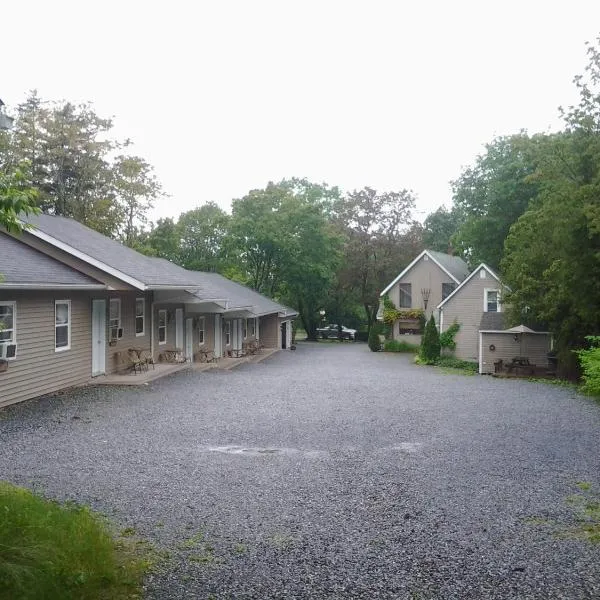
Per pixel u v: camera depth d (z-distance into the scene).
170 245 49.09
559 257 22.17
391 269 55.09
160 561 5.61
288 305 58.81
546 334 28.22
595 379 18.53
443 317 35.97
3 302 13.47
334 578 5.34
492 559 5.82
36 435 10.98
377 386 20.39
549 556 5.91
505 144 38.38
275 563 5.64
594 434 12.17
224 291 32.38
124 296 20.48
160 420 12.84
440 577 5.40
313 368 27.83
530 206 28.53
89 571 5.03
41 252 17.53
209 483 8.25
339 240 51.69
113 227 43.75
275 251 49.22
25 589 4.35
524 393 19.25
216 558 5.73
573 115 22.31
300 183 59.28
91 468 8.87
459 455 10.20
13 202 6.18
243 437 11.39
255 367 27.50
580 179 22.56
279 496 7.74
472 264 41.91
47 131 41.81
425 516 7.06
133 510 7.06
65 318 16.64
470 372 28.83
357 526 6.69
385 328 46.16
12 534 5.12
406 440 11.40
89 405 14.38
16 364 14.05
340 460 9.74
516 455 10.25
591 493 8.06
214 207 51.84
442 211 71.56
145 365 21.58
